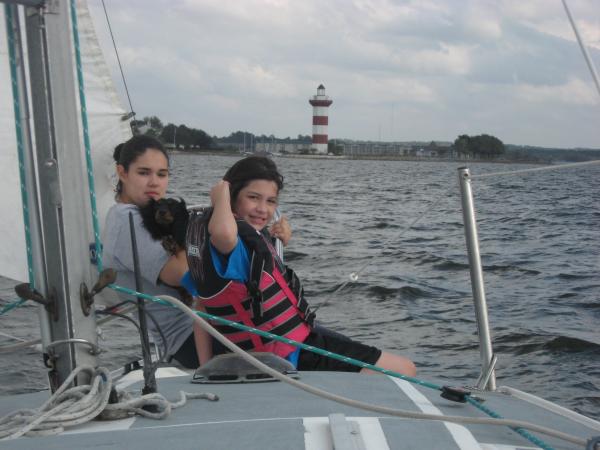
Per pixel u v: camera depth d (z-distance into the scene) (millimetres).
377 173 58250
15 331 5312
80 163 1716
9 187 2387
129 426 1723
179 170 40969
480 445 1624
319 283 8211
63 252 1708
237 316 2543
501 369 5082
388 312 6742
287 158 102625
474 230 2777
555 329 6066
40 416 1655
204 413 1848
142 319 1843
